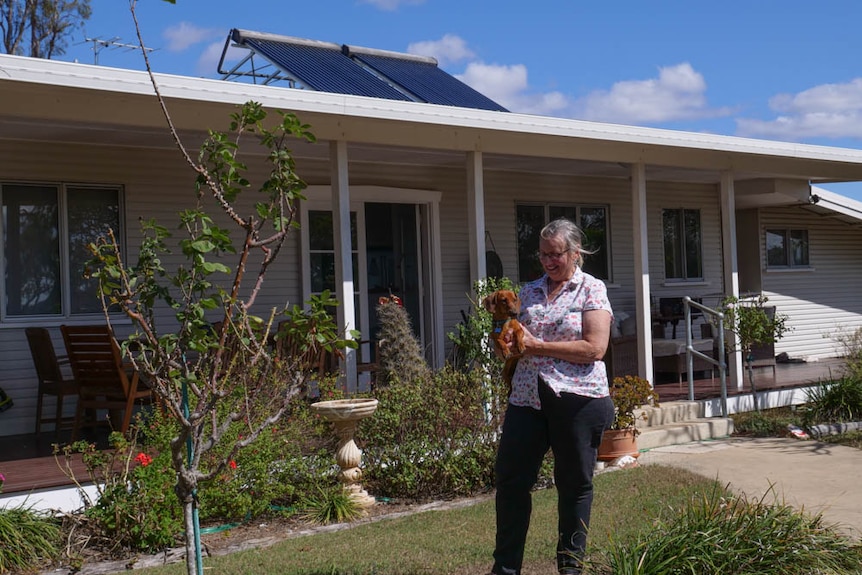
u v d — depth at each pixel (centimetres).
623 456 839
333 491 694
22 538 582
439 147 883
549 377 434
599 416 438
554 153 962
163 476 625
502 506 446
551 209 1304
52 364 848
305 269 1071
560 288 448
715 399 1062
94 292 948
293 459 709
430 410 746
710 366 1256
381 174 1141
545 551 537
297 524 667
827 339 1623
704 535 465
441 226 1192
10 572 567
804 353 1588
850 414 1052
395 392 755
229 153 361
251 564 530
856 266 1694
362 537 593
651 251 1409
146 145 955
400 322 849
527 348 430
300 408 732
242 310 360
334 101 763
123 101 692
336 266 824
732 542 470
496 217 1242
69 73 630
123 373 782
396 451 743
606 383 445
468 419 763
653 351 1129
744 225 1545
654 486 707
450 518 639
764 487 738
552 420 437
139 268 349
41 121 803
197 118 740
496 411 773
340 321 822
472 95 1163
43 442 838
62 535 619
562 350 431
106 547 618
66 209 930
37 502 642
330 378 779
